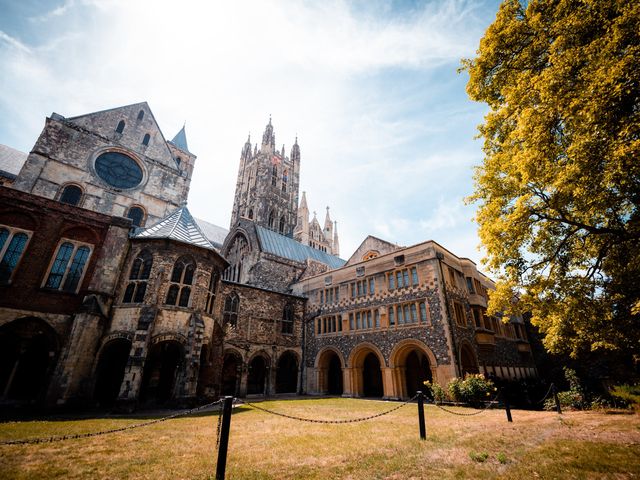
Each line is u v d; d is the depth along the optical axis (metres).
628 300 9.75
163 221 20.30
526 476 5.48
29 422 10.62
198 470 5.99
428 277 21.23
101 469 6.07
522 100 9.21
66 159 26.80
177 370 15.87
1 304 13.91
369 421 11.84
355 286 26.39
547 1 9.23
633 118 6.46
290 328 29.02
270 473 5.83
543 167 8.69
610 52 6.62
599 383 19.12
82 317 14.67
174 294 17.06
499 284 12.00
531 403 17.75
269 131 68.12
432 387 18.16
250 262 36.84
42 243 15.44
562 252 11.02
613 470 5.59
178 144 54.25
